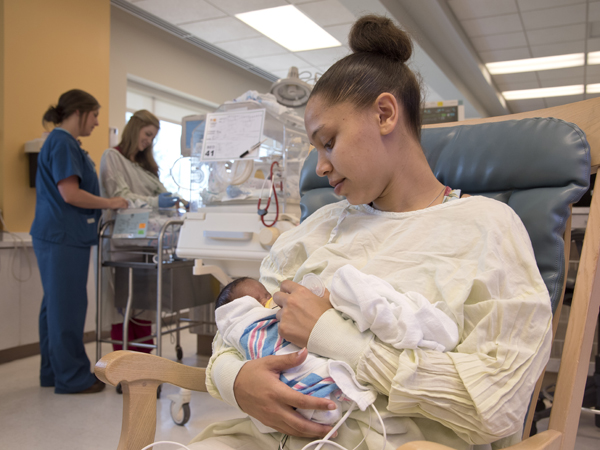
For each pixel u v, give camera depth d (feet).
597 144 2.79
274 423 2.19
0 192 10.73
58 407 7.33
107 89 13.46
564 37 19.16
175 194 9.06
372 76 2.56
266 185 6.10
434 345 2.08
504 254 2.27
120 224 8.36
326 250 2.84
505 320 2.05
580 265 2.53
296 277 2.90
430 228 2.56
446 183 3.28
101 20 13.32
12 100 10.93
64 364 7.93
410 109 2.72
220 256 5.82
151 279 8.38
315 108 2.59
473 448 2.27
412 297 2.23
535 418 5.98
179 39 19.15
